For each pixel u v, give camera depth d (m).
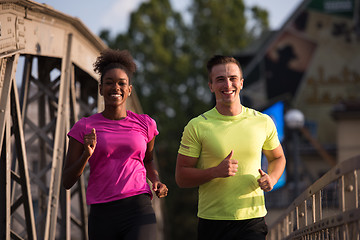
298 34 28.91
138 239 3.78
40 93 7.65
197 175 4.09
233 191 4.11
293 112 17.41
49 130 7.76
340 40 28.48
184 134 4.25
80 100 9.55
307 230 5.20
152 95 35.84
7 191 5.93
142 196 3.92
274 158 4.42
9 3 5.88
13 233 6.43
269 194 22.94
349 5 28.47
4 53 5.87
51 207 7.21
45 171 7.29
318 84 28.48
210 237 4.18
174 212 32.50
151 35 36.84
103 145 3.87
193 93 36.53
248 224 4.12
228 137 4.13
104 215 3.86
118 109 3.98
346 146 25.84
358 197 3.79
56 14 7.06
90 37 8.59
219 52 38.06
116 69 3.98
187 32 38.81
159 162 33.44
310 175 25.06
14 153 7.52
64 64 7.71
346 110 25.72
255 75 29.11
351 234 3.72
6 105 5.86
